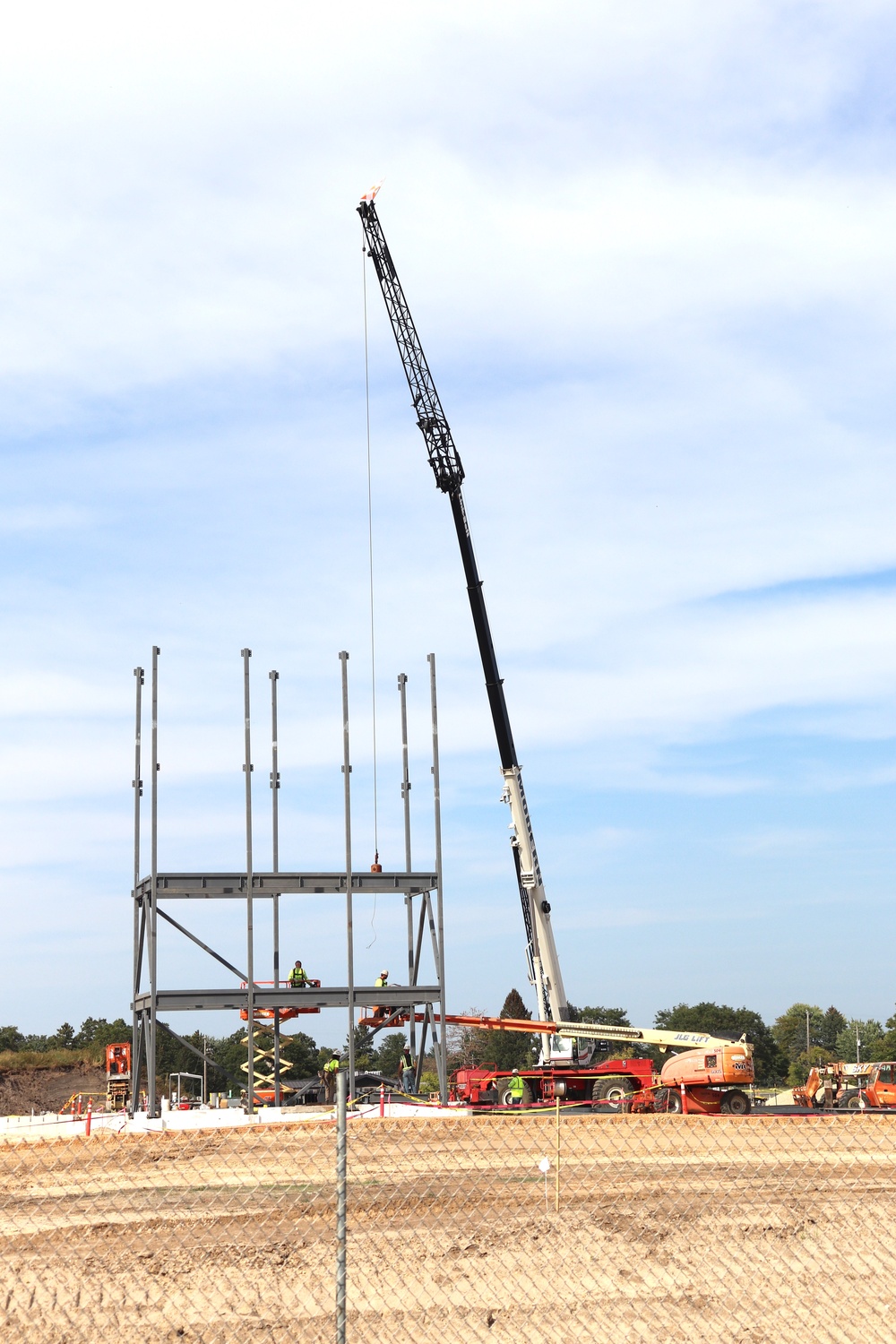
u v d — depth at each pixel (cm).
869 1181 2117
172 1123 3341
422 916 3803
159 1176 2242
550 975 4316
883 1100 4134
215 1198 1961
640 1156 2545
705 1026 11312
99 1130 3275
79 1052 6694
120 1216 1797
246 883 3569
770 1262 1462
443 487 4822
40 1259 1475
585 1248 1516
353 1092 3472
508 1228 1622
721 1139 2845
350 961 3556
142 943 3562
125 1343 1195
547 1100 3991
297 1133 2922
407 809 3909
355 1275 1400
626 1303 1314
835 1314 1282
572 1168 2319
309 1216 1759
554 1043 4138
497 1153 2575
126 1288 1361
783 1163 2361
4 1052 6581
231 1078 3541
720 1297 1331
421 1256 1476
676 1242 1549
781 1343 1201
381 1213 1755
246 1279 1389
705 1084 3769
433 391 4975
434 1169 2325
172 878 3516
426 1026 3794
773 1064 11412
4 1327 1237
